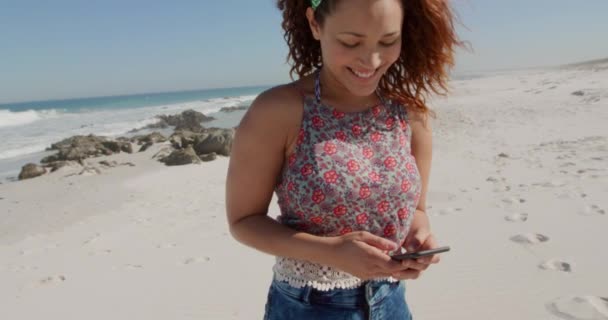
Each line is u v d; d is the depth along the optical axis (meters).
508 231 5.35
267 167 1.65
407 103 1.80
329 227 1.64
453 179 8.55
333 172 1.59
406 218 1.70
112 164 15.36
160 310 4.43
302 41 1.90
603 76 28.38
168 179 12.40
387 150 1.67
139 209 9.31
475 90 33.19
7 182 14.34
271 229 1.63
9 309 4.71
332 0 1.49
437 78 1.96
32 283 5.39
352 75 1.57
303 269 1.71
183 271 5.34
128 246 6.64
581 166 8.32
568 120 14.34
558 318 3.58
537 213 5.84
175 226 7.56
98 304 4.67
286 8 1.88
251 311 4.27
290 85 1.67
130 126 31.11
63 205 10.34
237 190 1.68
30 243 7.67
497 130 14.34
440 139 13.92
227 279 4.99
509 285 4.14
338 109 1.67
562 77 35.03
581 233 5.03
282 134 1.62
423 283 4.37
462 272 4.48
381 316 1.78
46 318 4.47
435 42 1.87
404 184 1.65
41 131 31.14
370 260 1.49
